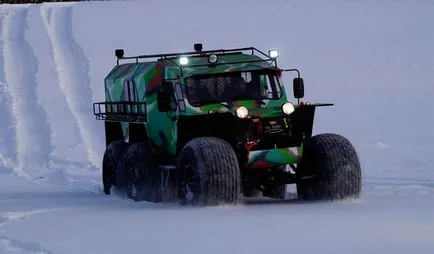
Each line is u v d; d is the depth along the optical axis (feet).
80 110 200.95
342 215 74.13
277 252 57.67
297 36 259.19
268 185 91.66
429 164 130.41
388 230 64.90
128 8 316.19
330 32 262.26
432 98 190.90
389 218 71.36
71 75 234.58
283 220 71.82
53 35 281.95
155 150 100.63
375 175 120.67
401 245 58.70
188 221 73.51
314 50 241.96
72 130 181.37
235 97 93.35
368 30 262.47
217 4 318.24
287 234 64.44
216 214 77.46
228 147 84.58
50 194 112.37
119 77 114.01
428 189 98.58
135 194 100.37
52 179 136.36
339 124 172.04
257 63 95.76
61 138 175.01
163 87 94.17
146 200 99.09
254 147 87.92
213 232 66.80
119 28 284.00
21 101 211.61
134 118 106.83
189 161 84.84
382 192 96.07
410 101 189.37
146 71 103.35
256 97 93.66
